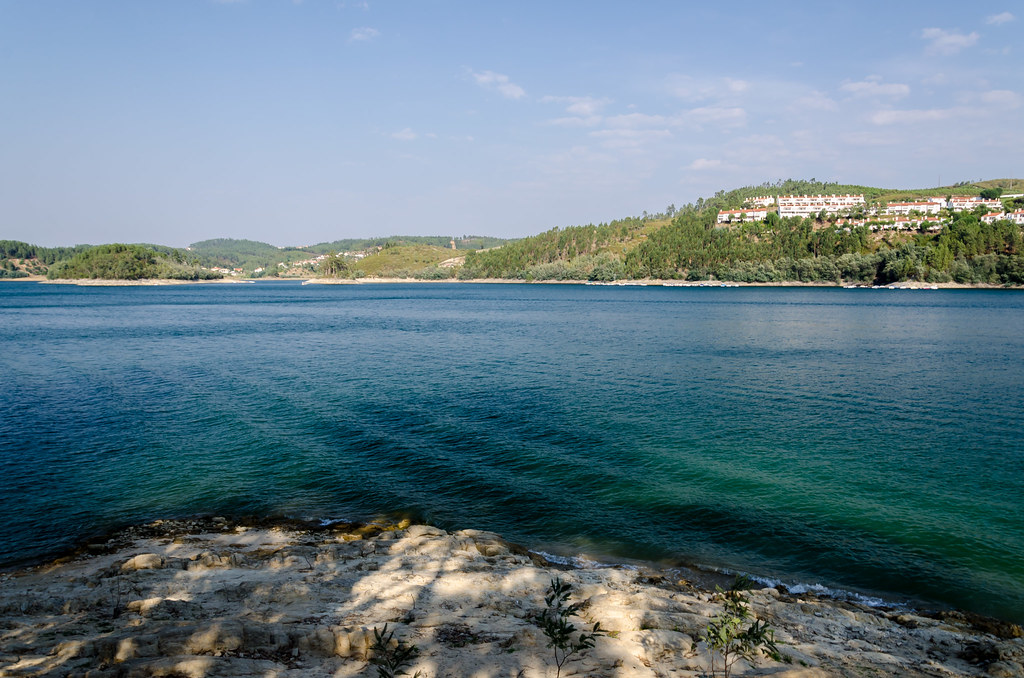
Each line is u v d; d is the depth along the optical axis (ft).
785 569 53.26
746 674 29.81
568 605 40.55
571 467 78.74
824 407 112.98
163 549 53.52
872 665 33.60
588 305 456.45
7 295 599.98
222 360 172.86
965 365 161.58
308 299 574.56
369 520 63.00
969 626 42.98
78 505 65.82
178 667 26.94
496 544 55.21
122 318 335.88
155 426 97.71
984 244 633.20
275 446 86.94
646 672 29.43
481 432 94.43
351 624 35.19
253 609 38.29
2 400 117.60
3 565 50.90
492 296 625.82
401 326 287.48
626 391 126.62
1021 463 81.25
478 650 31.71
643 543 58.18
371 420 101.45
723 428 97.76
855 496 69.51
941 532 60.29
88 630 33.73
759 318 319.88
